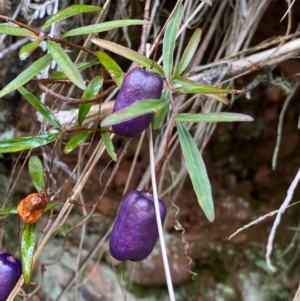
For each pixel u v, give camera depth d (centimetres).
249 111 31
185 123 30
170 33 23
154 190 22
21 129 31
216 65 27
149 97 21
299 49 26
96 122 26
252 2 28
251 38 28
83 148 31
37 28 29
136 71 21
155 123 23
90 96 24
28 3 28
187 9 28
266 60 27
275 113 31
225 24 29
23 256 23
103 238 31
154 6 28
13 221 33
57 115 27
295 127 31
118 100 21
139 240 22
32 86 31
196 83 23
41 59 22
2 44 30
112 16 30
